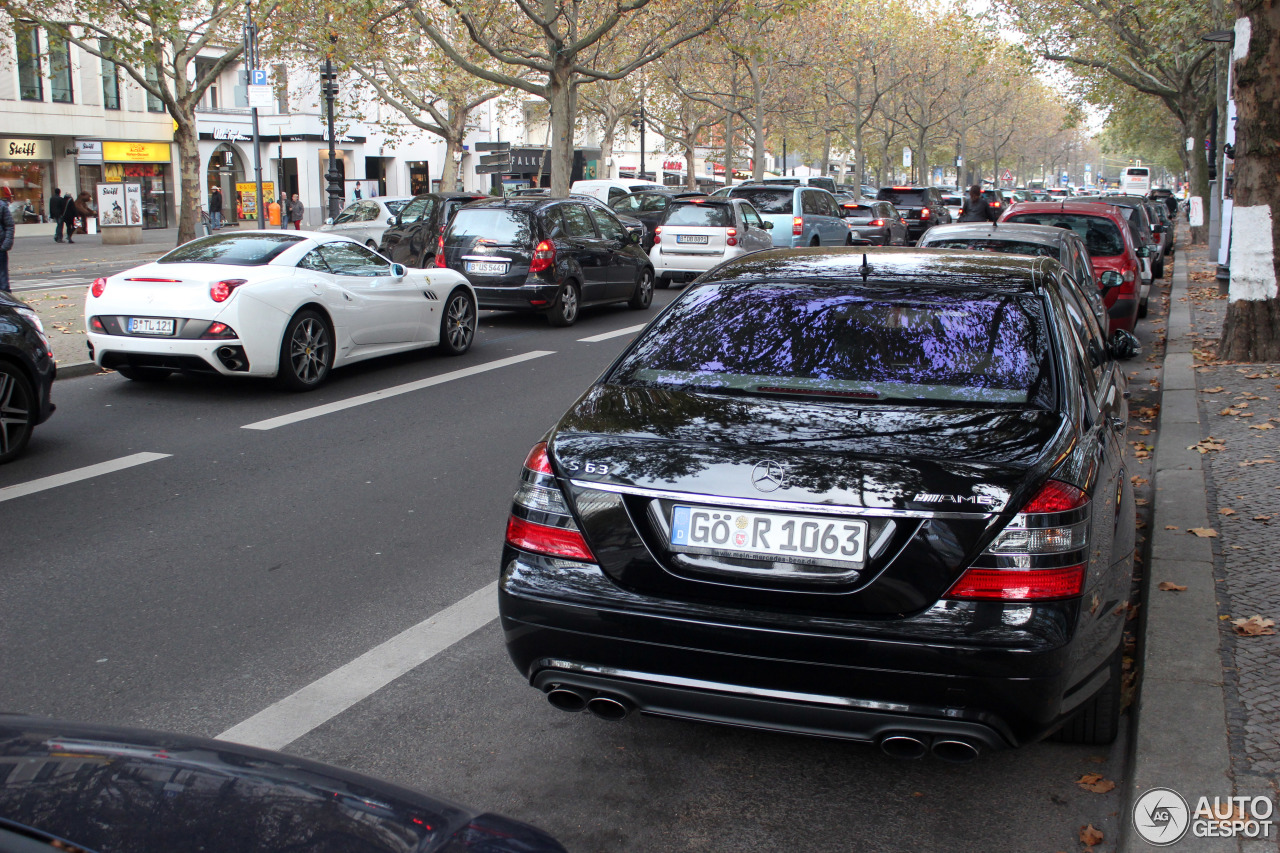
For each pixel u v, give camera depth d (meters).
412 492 6.72
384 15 24.91
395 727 3.81
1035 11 35.44
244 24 29.31
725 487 2.95
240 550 5.63
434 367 11.41
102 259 28.89
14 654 4.36
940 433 3.11
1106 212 12.32
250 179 51.59
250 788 1.79
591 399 3.56
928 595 2.82
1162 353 12.68
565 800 3.37
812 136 68.56
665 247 19.94
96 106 42.81
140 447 7.78
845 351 3.67
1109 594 3.17
